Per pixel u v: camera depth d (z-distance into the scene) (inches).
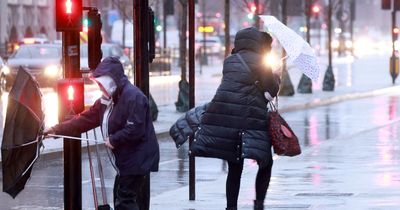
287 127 587.8
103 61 519.5
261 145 580.4
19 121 502.3
